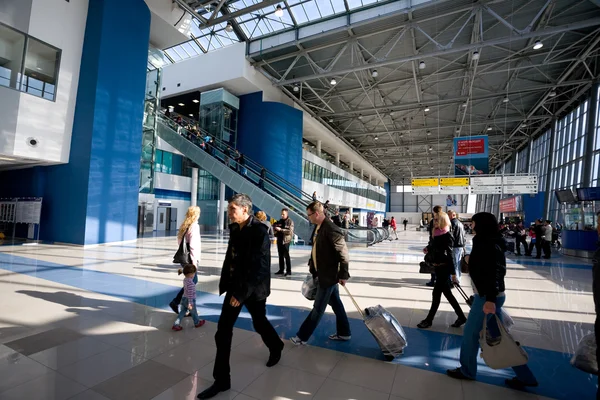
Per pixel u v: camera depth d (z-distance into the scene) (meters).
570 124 21.86
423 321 3.67
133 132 11.88
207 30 17.62
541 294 5.50
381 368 2.65
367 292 5.39
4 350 2.81
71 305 4.15
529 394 2.28
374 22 13.36
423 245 15.48
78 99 10.71
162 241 13.31
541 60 15.98
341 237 3.01
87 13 10.98
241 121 19.83
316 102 22.41
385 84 19.09
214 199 22.14
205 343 3.08
